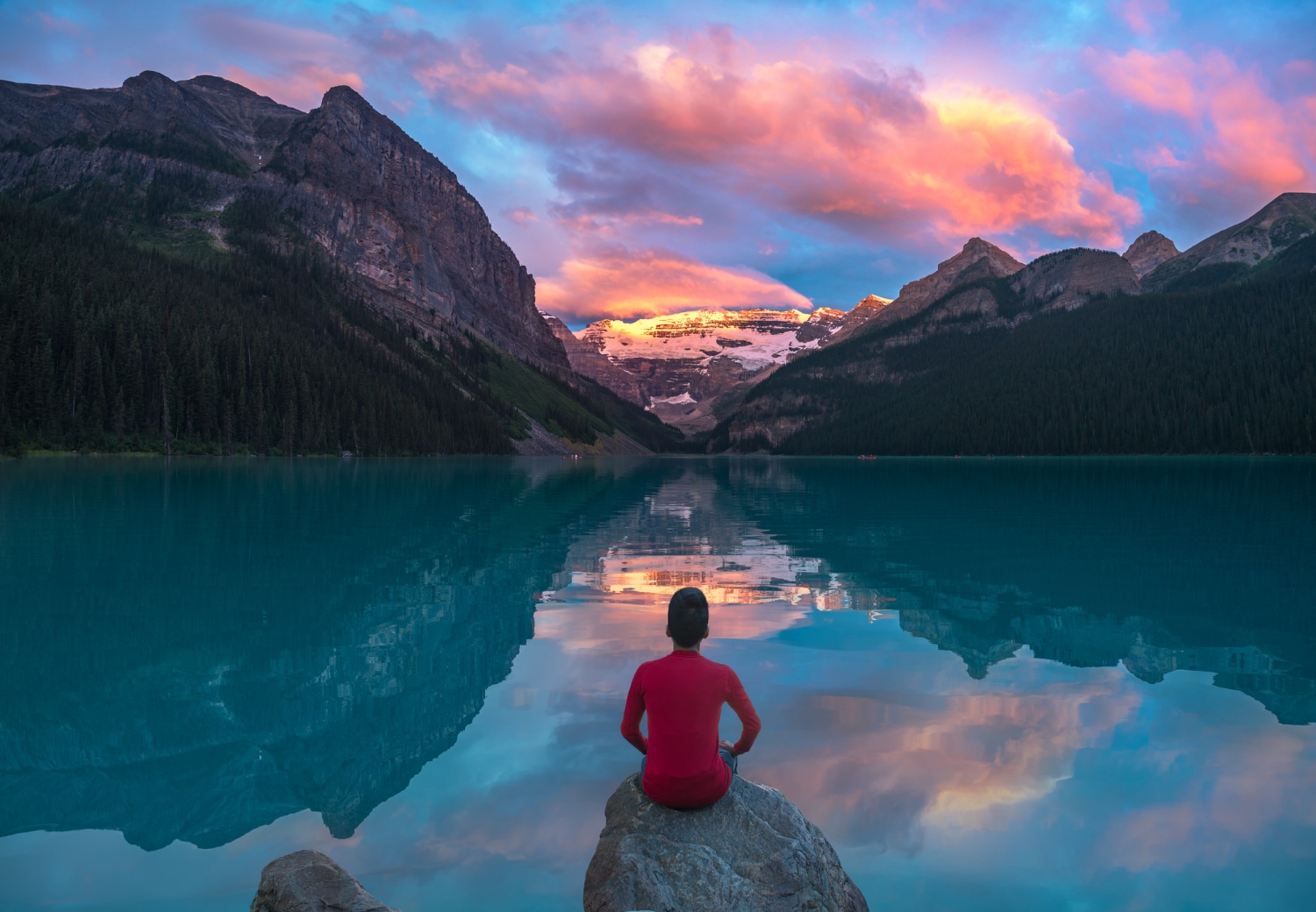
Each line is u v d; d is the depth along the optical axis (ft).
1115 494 153.99
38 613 40.42
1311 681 30.53
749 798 16.42
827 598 48.24
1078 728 25.43
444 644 35.91
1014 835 18.28
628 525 95.66
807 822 16.16
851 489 186.60
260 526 81.71
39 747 22.88
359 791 20.12
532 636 37.68
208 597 45.09
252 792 20.22
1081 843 17.83
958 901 15.31
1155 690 29.50
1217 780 21.48
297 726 24.99
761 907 13.56
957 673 31.81
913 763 22.47
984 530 88.53
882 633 39.01
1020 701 28.27
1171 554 67.41
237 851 17.08
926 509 119.65
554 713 26.68
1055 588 51.44
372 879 15.87
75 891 15.34
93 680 29.35
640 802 16.46
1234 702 27.99
